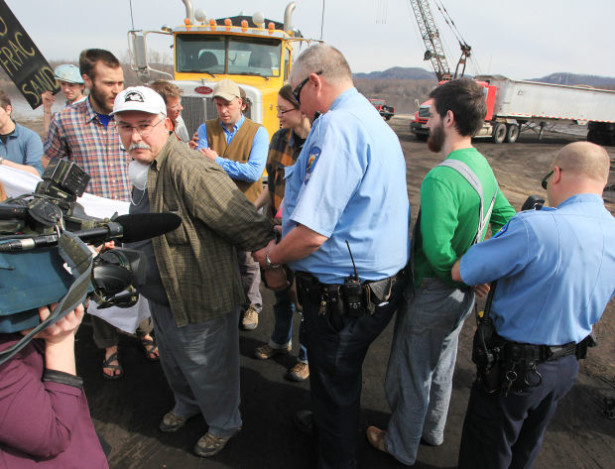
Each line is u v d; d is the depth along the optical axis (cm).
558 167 146
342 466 184
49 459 93
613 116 2080
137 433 226
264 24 625
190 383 198
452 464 213
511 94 1800
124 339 314
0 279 75
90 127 252
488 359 150
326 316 163
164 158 164
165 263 170
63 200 108
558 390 153
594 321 148
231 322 195
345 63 162
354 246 154
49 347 92
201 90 562
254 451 218
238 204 166
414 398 192
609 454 223
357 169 144
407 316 185
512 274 144
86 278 81
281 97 230
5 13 407
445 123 170
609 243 136
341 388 175
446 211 157
